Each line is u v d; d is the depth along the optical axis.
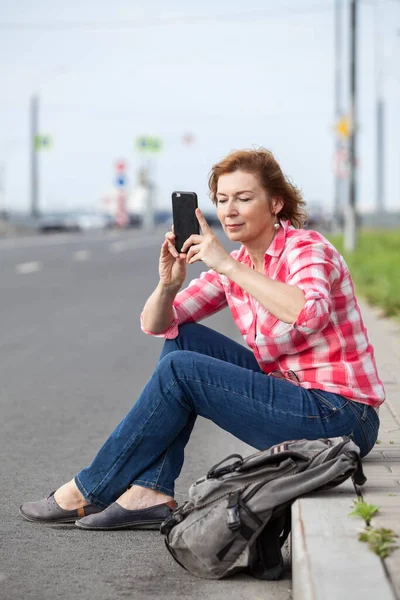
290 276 5.88
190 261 6.02
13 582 5.55
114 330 17.67
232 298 6.32
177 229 6.20
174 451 6.32
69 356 14.56
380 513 5.37
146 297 24.11
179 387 6.05
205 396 6.03
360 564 4.69
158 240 63.12
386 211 94.19
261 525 5.43
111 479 6.36
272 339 6.05
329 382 6.02
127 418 6.25
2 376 12.88
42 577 5.63
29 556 5.98
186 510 5.59
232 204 6.07
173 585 5.50
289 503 5.51
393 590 4.42
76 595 5.36
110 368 13.48
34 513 6.54
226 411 6.03
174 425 6.16
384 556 4.78
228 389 5.99
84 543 6.21
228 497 5.47
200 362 6.02
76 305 22.17
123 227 102.81
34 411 10.66
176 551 5.59
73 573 5.70
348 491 5.71
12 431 9.69
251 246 6.18
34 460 8.52
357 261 32.78
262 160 6.07
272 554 5.57
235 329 17.89
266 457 5.56
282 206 6.13
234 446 9.22
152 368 13.50
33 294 24.86
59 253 45.38
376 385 6.13
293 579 5.14
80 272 32.97
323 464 5.55
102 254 44.97
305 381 6.05
